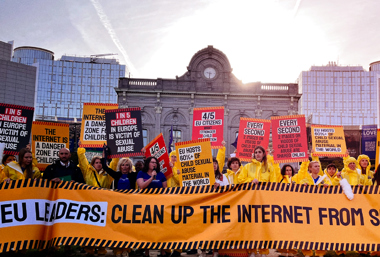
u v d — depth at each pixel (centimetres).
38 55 11819
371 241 661
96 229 671
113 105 949
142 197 684
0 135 854
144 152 873
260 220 671
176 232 667
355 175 844
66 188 689
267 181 724
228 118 3841
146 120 3816
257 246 657
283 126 877
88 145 931
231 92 3812
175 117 3847
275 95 3828
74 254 733
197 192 688
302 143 856
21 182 666
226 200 680
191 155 745
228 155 3769
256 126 959
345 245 657
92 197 685
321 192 689
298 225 669
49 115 10875
